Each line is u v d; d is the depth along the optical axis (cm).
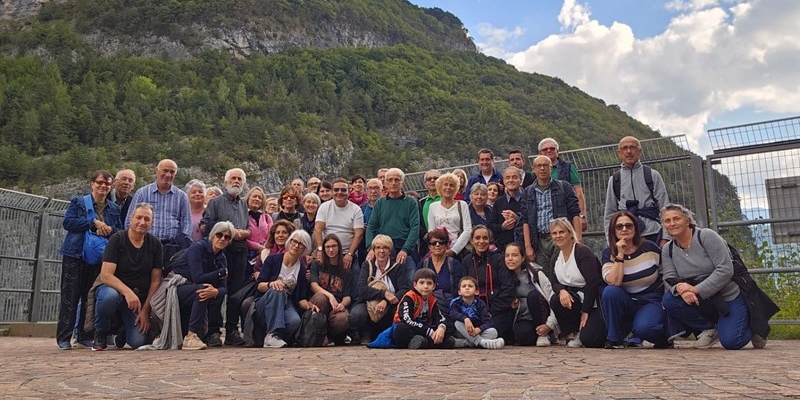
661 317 630
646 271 642
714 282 592
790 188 817
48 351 684
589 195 958
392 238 829
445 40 19012
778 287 814
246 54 13712
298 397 304
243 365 481
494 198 859
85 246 739
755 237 832
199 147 8838
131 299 695
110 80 10044
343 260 794
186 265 733
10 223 1091
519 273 739
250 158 9175
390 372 415
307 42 14988
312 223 914
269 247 823
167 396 317
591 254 676
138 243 714
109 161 7869
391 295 750
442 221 819
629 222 648
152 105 9506
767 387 309
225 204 829
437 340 666
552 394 297
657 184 756
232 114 10012
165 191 807
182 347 712
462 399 287
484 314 700
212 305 760
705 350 597
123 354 623
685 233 615
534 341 719
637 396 286
